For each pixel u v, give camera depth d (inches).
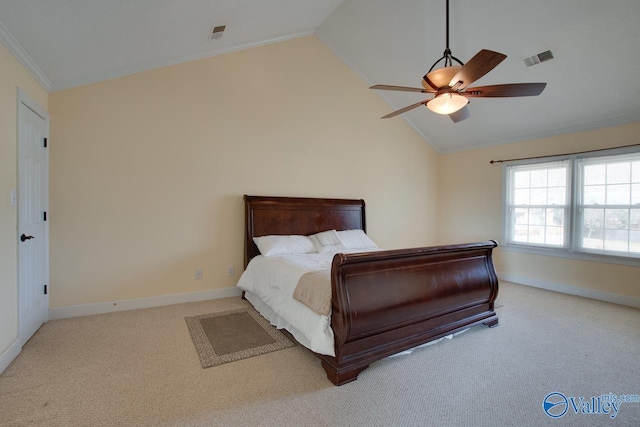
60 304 121.6
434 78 90.7
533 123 172.9
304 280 98.6
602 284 156.4
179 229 142.4
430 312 100.3
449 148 227.5
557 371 88.4
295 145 171.9
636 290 145.9
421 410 71.2
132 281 133.6
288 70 169.0
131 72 131.7
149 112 135.7
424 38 150.7
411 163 220.5
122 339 104.5
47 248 117.8
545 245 177.3
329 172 183.9
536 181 182.7
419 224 225.9
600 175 157.5
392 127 210.2
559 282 172.1
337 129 186.5
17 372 83.5
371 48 171.6
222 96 151.3
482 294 116.6
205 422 66.1
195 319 123.1
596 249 158.7
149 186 135.9
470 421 67.9
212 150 149.2
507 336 111.4
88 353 94.7
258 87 160.4
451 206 228.4
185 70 142.9
